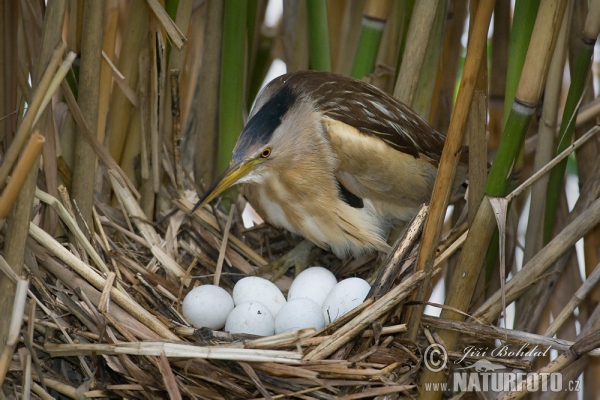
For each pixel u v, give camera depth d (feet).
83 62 15.08
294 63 21.01
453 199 19.20
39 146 11.80
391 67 19.30
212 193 18.20
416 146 18.45
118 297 15.19
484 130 14.52
